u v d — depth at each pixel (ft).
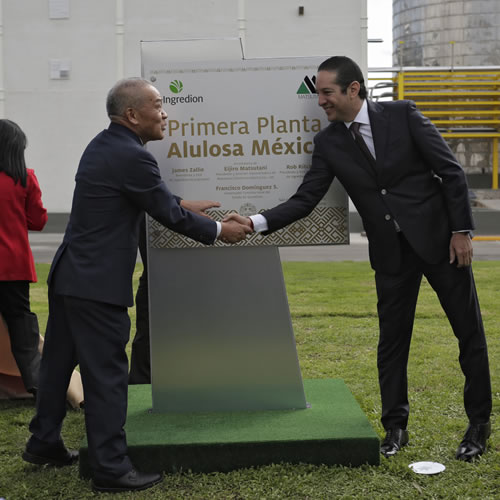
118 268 9.00
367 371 14.49
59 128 72.69
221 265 10.90
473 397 10.09
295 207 10.21
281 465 9.53
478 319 10.03
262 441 9.55
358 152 9.81
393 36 119.85
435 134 9.64
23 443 10.88
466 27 110.93
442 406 12.14
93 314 8.93
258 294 10.93
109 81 72.13
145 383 13.03
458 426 11.06
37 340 12.64
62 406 9.64
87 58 71.92
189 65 10.74
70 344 9.42
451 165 9.53
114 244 9.01
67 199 73.36
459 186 9.50
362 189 9.86
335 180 10.82
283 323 10.93
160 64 10.74
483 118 90.43
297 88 10.74
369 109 9.80
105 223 8.98
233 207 10.91
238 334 10.94
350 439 9.60
